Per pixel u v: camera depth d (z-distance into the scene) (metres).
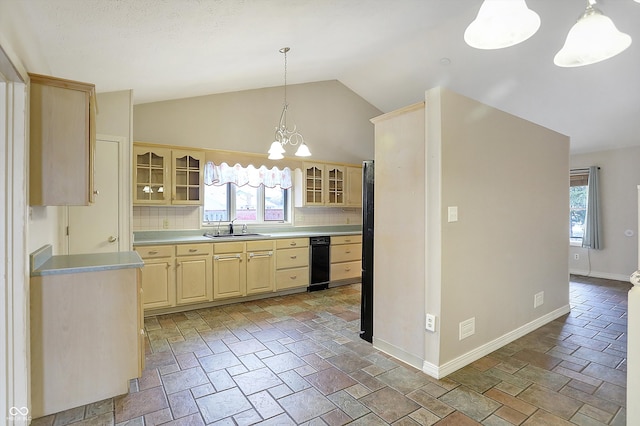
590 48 1.50
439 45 4.09
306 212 5.50
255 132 4.85
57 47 2.17
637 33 3.25
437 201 2.40
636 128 4.96
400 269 2.71
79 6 1.71
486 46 1.38
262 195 5.09
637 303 1.51
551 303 3.65
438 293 2.40
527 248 3.26
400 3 2.79
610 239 5.73
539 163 3.41
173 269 3.74
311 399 2.12
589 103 4.50
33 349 1.91
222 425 1.87
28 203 1.84
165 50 2.54
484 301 2.78
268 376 2.41
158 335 3.18
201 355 2.75
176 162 4.02
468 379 2.38
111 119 3.39
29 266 1.89
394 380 2.37
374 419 1.92
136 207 4.01
